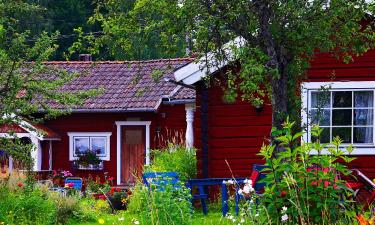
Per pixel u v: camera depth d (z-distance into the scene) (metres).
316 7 14.38
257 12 14.41
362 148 18.86
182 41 15.43
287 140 10.20
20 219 15.70
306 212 9.83
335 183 9.98
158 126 29.06
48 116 18.23
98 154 29.69
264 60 13.93
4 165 22.84
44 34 17.97
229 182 13.40
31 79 17.72
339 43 15.47
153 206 12.70
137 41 15.25
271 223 10.03
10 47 17.33
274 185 10.03
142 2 14.56
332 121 19.06
